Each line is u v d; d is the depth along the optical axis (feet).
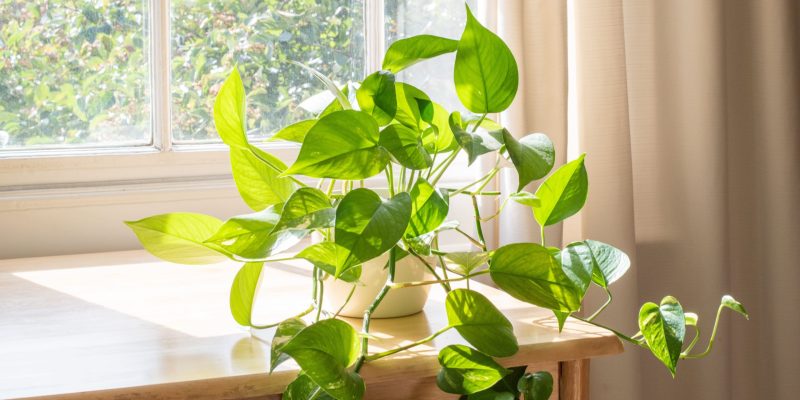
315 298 2.73
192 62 4.66
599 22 4.72
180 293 3.23
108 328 2.73
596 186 4.76
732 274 5.73
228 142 2.52
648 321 2.44
